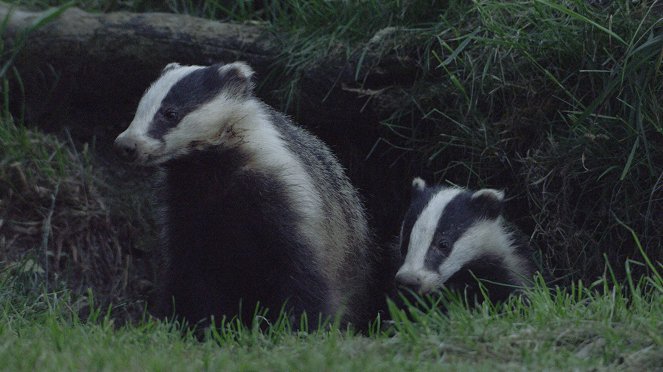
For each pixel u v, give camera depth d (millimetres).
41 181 13766
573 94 12039
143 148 10305
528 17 12320
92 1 15492
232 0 15305
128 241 14023
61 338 8016
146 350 8039
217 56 13867
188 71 10875
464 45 12133
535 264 12203
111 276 13641
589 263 11891
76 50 14156
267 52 13766
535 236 12484
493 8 12531
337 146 14414
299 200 10812
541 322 8117
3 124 13969
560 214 12008
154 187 11875
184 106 10586
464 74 12633
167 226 11266
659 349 7219
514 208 13000
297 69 13445
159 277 12938
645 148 11297
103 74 14312
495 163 12820
